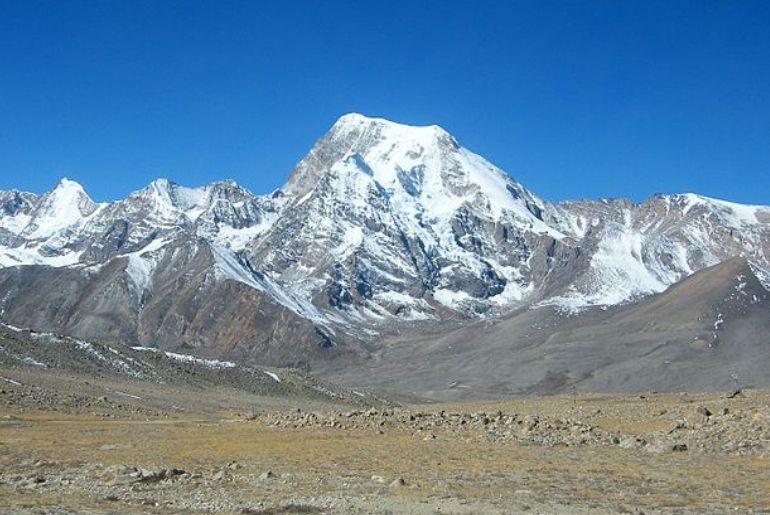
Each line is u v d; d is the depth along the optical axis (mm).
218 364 160375
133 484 40844
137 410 101000
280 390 158500
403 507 34406
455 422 68188
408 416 73375
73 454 53406
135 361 143500
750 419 56469
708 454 48969
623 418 72125
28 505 35094
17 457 51531
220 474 42750
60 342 136375
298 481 41156
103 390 113250
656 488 38250
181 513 33750
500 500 35750
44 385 104875
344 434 64688
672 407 79312
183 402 119000
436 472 43281
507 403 116312
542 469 43906
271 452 53469
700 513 32906
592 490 37969
